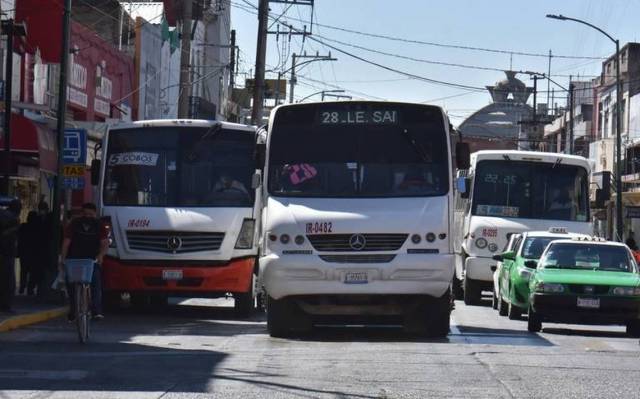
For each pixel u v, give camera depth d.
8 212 30.12
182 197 33.22
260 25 62.25
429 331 26.80
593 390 17.69
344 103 26.73
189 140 33.72
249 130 34.09
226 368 20.25
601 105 111.00
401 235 25.44
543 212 43.22
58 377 18.75
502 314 37.44
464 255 44.56
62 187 35.50
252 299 34.22
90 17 66.06
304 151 26.53
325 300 25.95
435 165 26.38
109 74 58.97
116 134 33.94
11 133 38.75
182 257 32.62
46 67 48.59
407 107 26.70
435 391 17.33
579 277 29.69
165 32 73.38
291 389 17.48
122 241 32.78
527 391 17.44
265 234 25.83
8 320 28.27
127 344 24.92
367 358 21.91
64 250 25.48
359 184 26.19
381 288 25.28
